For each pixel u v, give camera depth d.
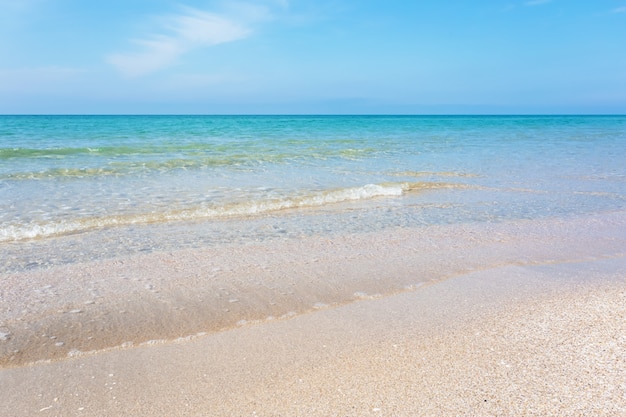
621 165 17.66
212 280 5.82
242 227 8.48
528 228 8.68
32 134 30.19
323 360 3.89
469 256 6.94
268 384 3.53
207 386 3.51
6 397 3.35
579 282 5.82
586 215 9.85
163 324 4.61
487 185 13.26
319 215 9.53
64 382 3.56
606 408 3.13
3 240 7.38
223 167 15.23
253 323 4.66
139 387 3.50
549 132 40.97
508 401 3.23
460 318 4.73
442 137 32.09
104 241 7.47
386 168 15.68
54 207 9.38
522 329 4.42
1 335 4.30
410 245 7.47
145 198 10.38
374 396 3.33
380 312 4.93
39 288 5.47
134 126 44.34
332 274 6.10
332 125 53.22
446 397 3.29
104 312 4.86
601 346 4.02
